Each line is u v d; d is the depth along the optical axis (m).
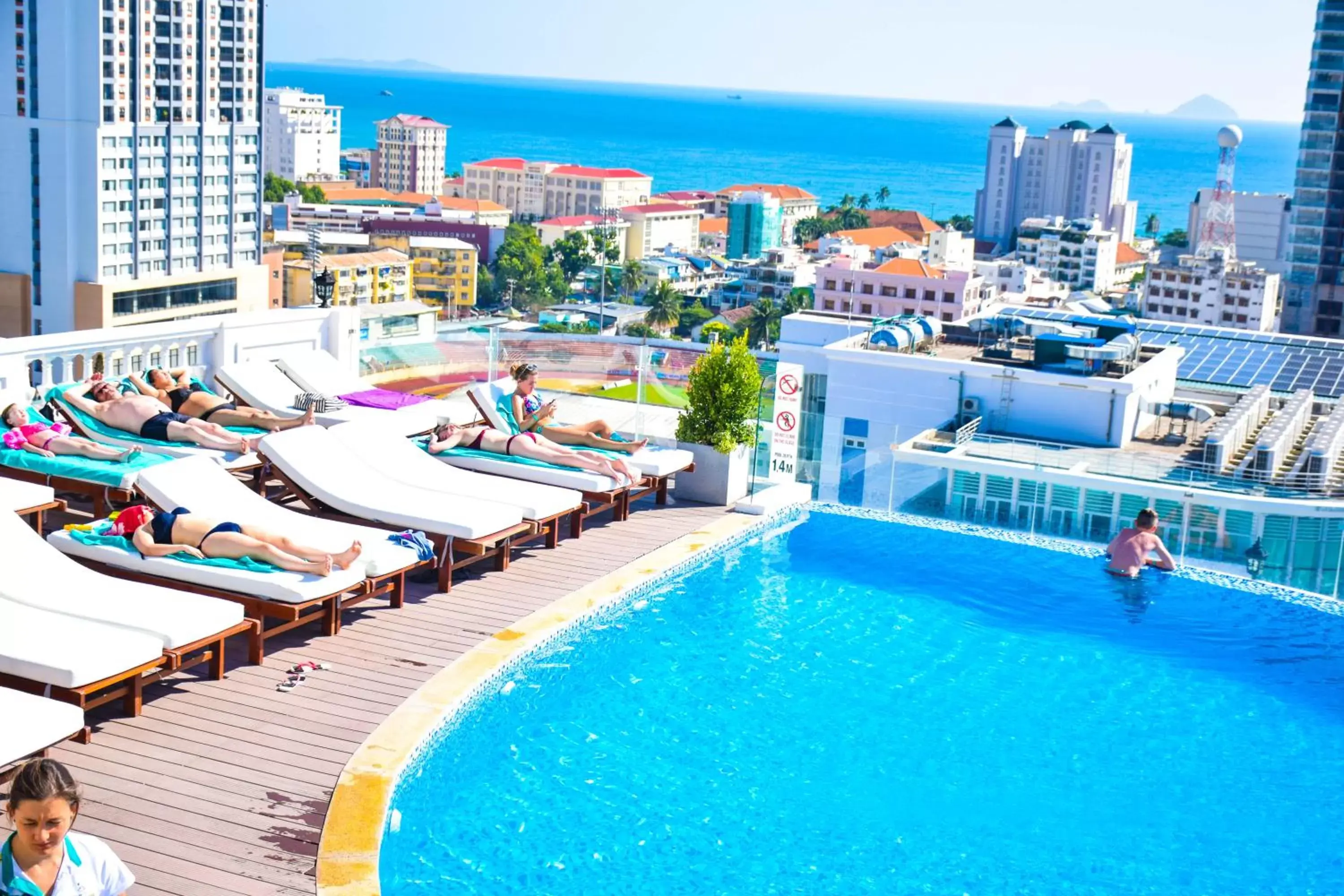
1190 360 31.31
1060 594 11.66
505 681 8.76
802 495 13.94
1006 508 13.76
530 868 6.57
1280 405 27.44
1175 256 196.12
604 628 9.97
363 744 7.38
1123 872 6.93
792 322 33.62
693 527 12.27
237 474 11.53
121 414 11.70
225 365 14.08
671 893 6.46
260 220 123.38
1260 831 7.46
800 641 10.01
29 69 105.44
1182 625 10.98
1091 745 8.51
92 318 109.44
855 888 6.61
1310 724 9.05
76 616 7.53
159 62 110.06
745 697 8.88
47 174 107.19
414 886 6.29
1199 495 13.01
